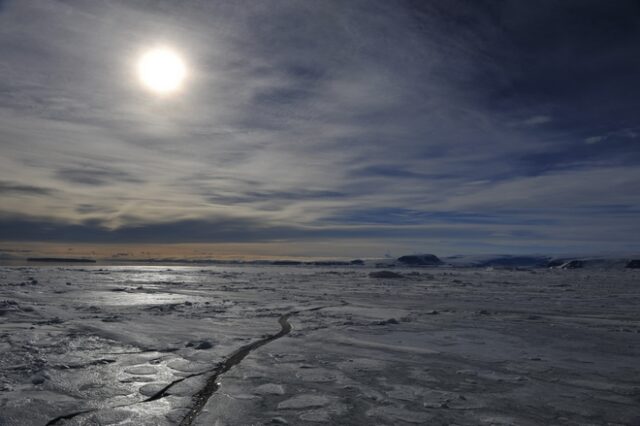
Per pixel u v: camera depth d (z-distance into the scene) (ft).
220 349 24.70
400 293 69.67
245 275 139.95
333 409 15.90
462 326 34.14
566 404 16.56
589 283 109.50
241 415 15.07
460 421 14.90
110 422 14.19
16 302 40.83
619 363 22.63
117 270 170.09
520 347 26.37
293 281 105.91
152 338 26.89
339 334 30.04
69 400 16.05
